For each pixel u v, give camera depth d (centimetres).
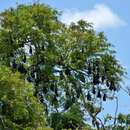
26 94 5019
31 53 6625
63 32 6938
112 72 6925
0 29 6575
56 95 6694
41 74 6700
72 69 6900
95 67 6925
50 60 6756
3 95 4850
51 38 6762
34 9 6744
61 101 6756
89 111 6644
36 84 6638
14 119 4972
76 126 6519
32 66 6688
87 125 6544
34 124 5038
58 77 6806
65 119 6519
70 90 6819
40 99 6588
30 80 6600
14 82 4928
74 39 6938
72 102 6744
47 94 6688
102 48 6994
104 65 6950
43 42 6712
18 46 6588
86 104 6725
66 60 6875
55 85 6719
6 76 4931
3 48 6550
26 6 6800
